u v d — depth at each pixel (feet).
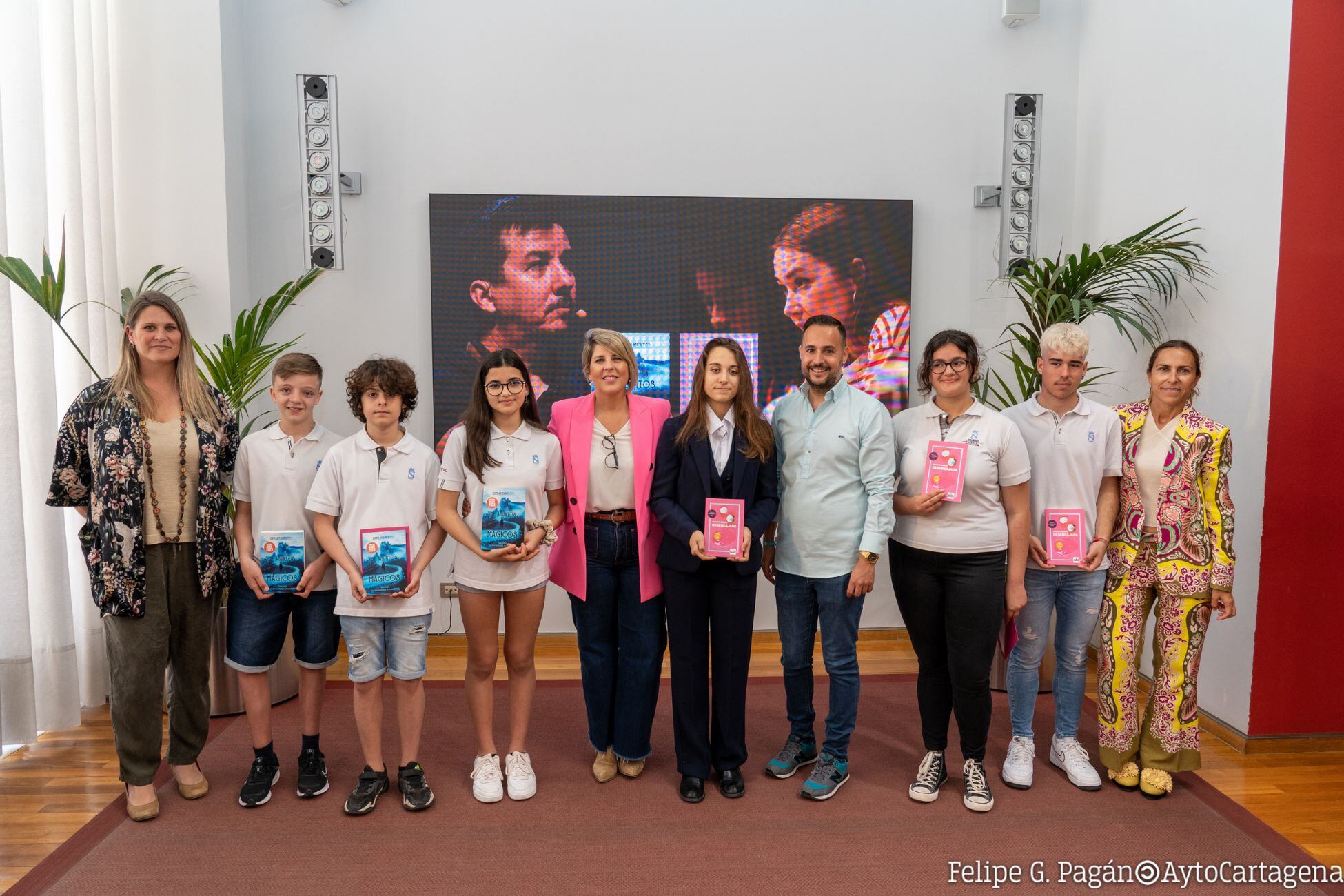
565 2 13.53
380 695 8.57
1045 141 14.32
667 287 13.83
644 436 8.61
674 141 13.79
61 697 10.45
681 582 8.41
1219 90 10.77
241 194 12.94
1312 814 8.58
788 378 14.10
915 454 8.59
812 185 13.98
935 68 14.03
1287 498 9.89
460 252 13.52
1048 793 8.89
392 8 13.30
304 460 8.66
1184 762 8.91
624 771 9.20
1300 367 9.77
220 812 8.42
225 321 12.50
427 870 7.42
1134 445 8.89
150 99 12.22
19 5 10.04
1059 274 11.55
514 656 8.73
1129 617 8.95
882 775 9.29
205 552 8.25
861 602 8.63
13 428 9.76
